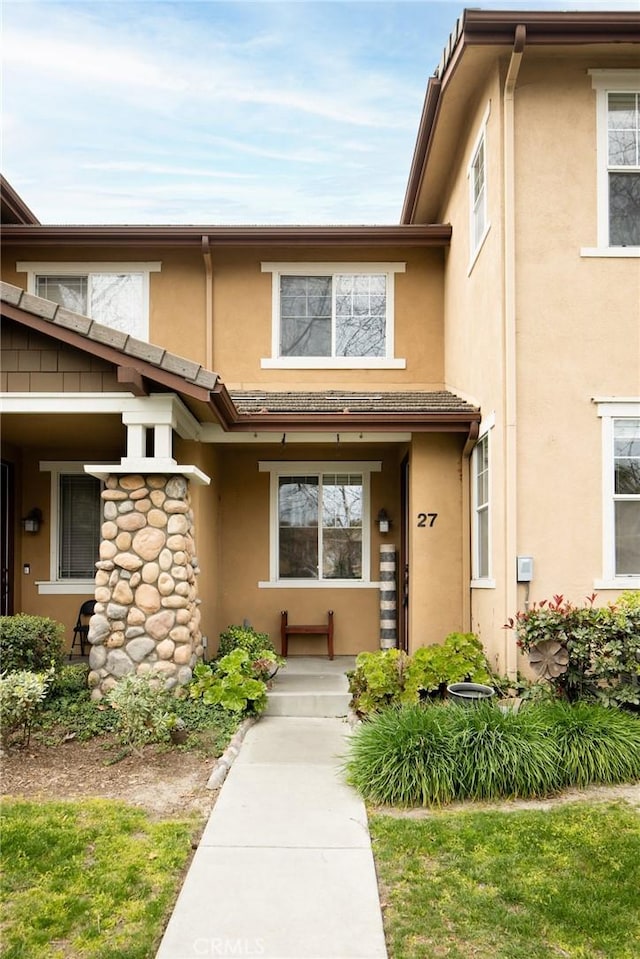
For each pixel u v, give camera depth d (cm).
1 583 1060
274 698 827
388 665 784
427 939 375
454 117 977
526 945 370
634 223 810
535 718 607
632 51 790
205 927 384
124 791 568
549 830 491
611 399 779
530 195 794
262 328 1164
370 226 1124
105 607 802
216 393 791
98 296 1165
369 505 1135
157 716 660
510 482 771
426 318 1173
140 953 358
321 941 372
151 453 958
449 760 555
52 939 371
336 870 445
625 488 787
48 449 1115
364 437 966
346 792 575
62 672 814
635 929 382
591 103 799
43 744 673
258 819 520
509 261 786
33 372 810
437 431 926
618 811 523
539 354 785
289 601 1122
